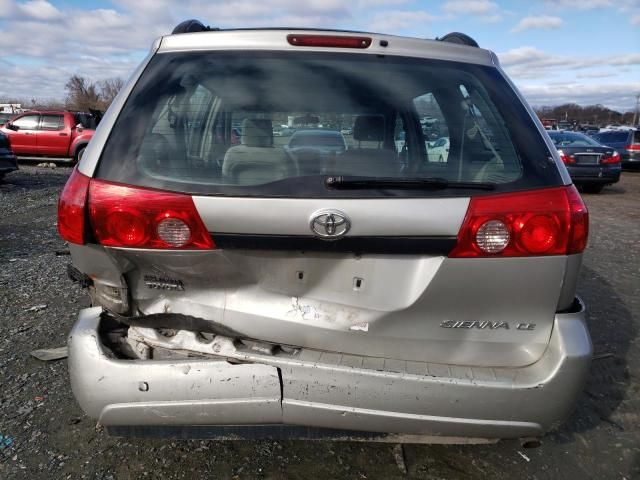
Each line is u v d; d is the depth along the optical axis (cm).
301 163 201
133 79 221
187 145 205
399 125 214
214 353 200
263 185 193
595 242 747
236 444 261
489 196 193
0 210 891
